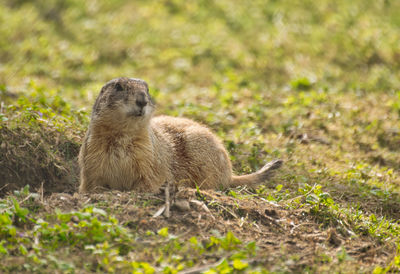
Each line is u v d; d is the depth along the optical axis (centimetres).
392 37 2772
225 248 862
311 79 2309
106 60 2642
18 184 1244
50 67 2517
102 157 1102
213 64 2583
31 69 2481
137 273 758
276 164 1302
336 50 2669
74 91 2166
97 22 2973
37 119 1380
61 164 1310
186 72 2498
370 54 2616
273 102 2009
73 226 876
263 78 2431
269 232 964
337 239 966
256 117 1803
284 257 870
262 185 1298
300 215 1040
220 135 1597
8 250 827
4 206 940
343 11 3062
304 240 951
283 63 2566
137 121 1073
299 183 1332
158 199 1002
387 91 2212
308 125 1784
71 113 1573
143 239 879
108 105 1071
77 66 2556
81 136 1403
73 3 3156
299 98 2045
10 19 2994
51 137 1356
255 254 861
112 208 950
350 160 1552
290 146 1603
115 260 803
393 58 2588
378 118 1844
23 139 1297
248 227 964
